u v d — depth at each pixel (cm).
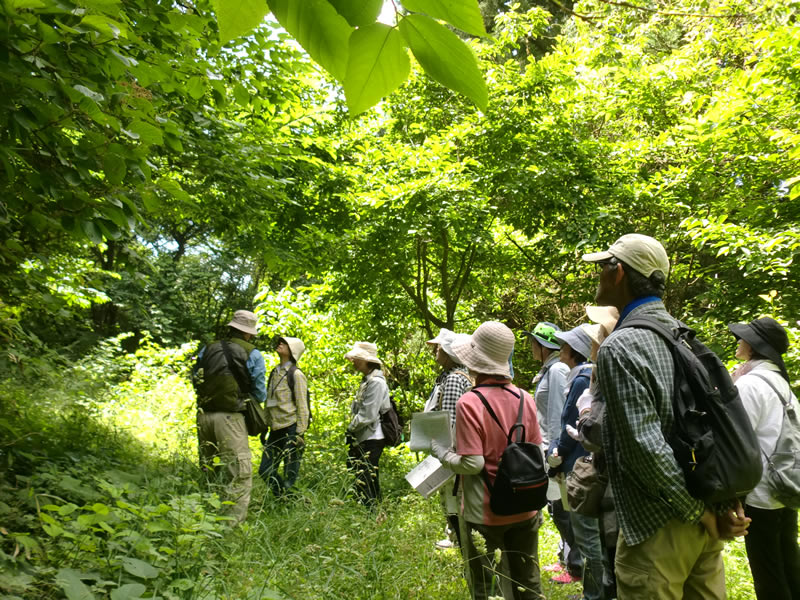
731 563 442
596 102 941
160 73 252
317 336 982
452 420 392
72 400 609
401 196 776
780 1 434
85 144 221
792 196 334
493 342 297
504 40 896
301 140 697
